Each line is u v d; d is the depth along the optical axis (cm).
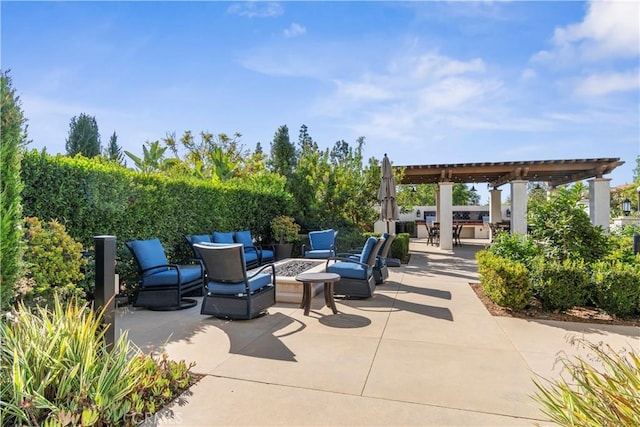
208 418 249
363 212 1259
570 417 187
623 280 471
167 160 1261
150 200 632
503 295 501
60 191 478
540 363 338
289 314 513
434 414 254
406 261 1072
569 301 491
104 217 547
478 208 2286
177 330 441
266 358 352
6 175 254
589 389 190
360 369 327
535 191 1791
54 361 236
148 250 568
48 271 378
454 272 879
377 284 721
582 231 562
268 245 1066
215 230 841
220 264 468
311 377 311
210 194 818
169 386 284
